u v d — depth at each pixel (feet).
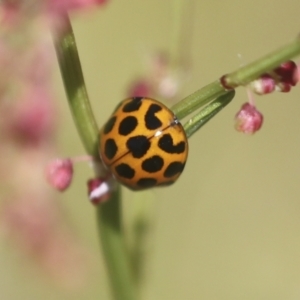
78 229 0.48
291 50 0.35
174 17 0.41
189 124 0.37
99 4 0.35
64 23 0.36
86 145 0.37
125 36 0.59
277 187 0.61
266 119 0.61
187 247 0.58
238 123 0.36
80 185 0.50
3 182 0.43
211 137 0.59
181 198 0.58
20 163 0.42
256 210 0.60
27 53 0.37
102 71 0.58
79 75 0.37
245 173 0.60
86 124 0.37
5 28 0.36
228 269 0.58
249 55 0.60
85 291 0.48
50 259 0.46
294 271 0.59
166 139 0.36
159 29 0.59
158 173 0.37
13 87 0.39
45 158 0.42
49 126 0.42
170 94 0.41
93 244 0.49
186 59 0.41
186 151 0.37
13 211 0.44
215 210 0.59
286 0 0.60
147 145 0.36
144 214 0.40
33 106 0.41
